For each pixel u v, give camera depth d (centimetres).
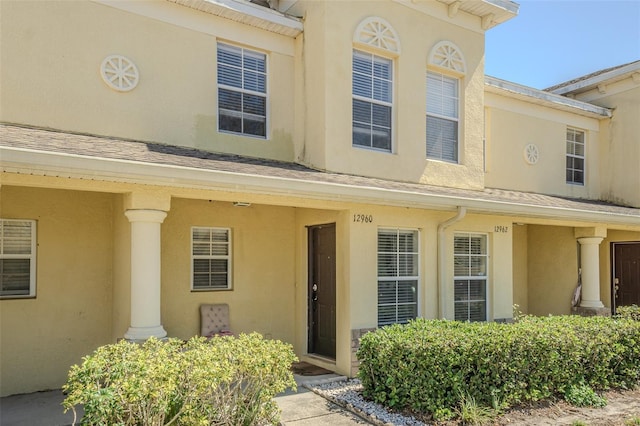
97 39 699
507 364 603
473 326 661
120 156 559
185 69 770
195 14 784
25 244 686
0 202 663
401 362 581
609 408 628
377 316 793
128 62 720
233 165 669
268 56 861
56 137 607
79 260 718
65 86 670
